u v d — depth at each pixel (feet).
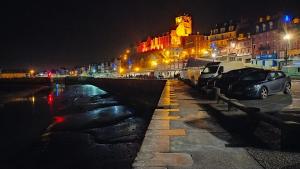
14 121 102.78
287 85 63.87
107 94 203.72
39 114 120.37
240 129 29.89
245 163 19.40
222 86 63.21
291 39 207.82
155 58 422.00
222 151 22.22
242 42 266.77
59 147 54.90
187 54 362.33
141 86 138.82
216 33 324.60
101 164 38.73
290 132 22.00
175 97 66.18
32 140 65.26
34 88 320.91
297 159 19.92
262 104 48.47
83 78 337.11
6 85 386.93
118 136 60.39
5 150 56.49
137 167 18.85
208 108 46.42
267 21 241.96
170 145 24.09
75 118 99.71
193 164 19.35
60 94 236.43
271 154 21.18
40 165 43.45
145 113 98.27
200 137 26.76
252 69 70.49
